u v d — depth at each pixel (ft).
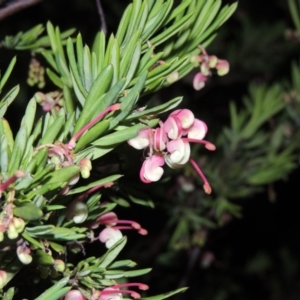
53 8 2.81
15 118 2.53
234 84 3.49
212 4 1.35
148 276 2.83
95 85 1.13
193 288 3.26
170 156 1.16
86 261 1.18
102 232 1.25
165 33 1.26
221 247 3.70
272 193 2.35
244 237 3.76
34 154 1.08
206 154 2.40
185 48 1.37
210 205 2.31
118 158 1.33
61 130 1.14
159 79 1.21
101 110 1.14
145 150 1.22
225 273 3.39
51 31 1.31
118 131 1.14
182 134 1.18
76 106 1.30
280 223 3.70
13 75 1.86
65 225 1.19
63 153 1.10
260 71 3.28
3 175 1.06
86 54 1.18
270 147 2.39
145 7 1.22
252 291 3.84
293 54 3.25
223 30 3.23
